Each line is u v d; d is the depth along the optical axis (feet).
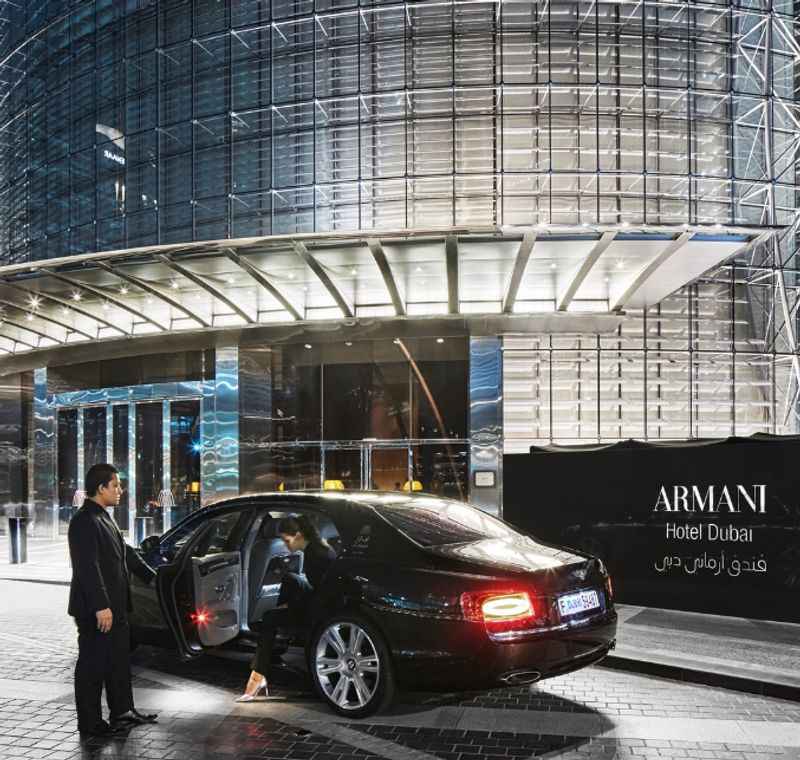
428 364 70.03
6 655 25.43
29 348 81.66
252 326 69.31
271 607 22.54
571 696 20.20
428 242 48.75
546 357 77.77
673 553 31.58
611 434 77.66
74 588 17.43
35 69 100.32
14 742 16.84
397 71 77.71
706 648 24.27
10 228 104.83
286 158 79.77
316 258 52.70
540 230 45.37
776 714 18.61
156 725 17.93
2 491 88.48
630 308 67.51
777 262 78.74
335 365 71.82
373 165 77.36
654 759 15.62
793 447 28.81
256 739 16.93
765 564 29.19
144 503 77.05
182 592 20.94
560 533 34.76
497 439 66.90
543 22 76.74
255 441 71.97
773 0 84.89
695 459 31.14
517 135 76.48
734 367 80.43
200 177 83.20
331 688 18.71
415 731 17.39
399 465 69.87
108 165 90.07
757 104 80.84
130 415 78.38
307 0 80.48
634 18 78.13
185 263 52.85
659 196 73.61
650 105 78.02
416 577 17.70
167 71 86.38
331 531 23.49
